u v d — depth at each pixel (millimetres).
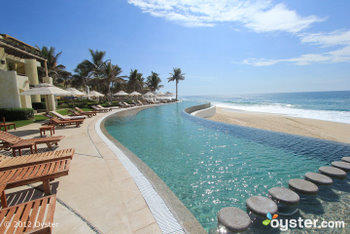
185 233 2271
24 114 12648
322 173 4074
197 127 10891
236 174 4527
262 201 2863
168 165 5094
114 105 28734
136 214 2604
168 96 48125
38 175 2918
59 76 36719
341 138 12086
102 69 31078
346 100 56094
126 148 6195
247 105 46938
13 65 19578
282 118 20750
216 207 3189
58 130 9031
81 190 3238
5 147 5340
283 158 5648
